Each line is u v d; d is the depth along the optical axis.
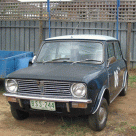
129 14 9.98
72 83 3.56
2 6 11.20
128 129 4.12
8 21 11.43
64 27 10.76
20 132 4.03
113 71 4.82
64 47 4.66
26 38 11.31
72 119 4.59
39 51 4.91
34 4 10.74
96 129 3.94
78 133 3.96
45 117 4.73
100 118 3.96
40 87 3.73
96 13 10.36
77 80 3.52
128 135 3.87
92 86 3.63
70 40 4.71
